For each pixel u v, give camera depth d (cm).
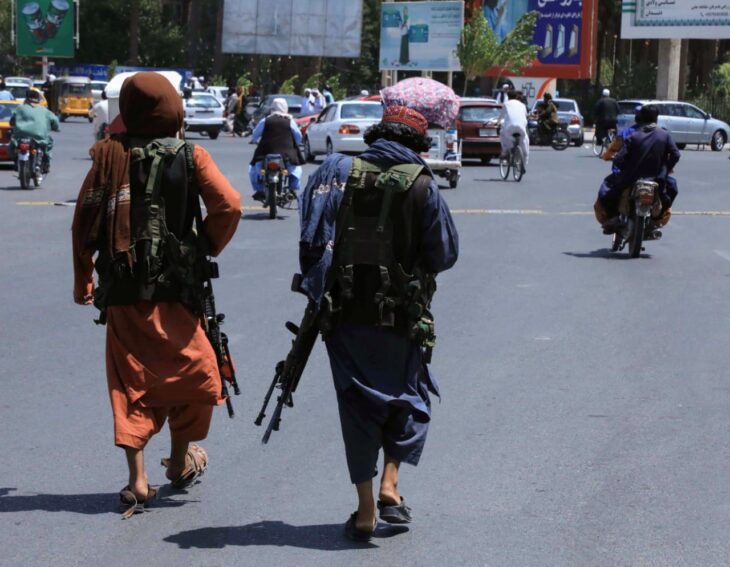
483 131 8106
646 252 3741
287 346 2258
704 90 16750
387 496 1266
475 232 4197
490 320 2545
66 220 4375
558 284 3053
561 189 6116
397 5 14788
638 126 3609
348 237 1233
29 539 1273
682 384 1994
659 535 1298
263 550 1246
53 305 2684
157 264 1284
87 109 15500
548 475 1507
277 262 3394
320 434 1692
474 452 1605
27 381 1978
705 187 6425
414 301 1234
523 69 14475
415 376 1249
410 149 1264
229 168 7125
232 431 1705
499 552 1245
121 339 1297
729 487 1464
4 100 6812
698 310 2697
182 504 1392
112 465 1541
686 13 12988
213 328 1341
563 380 2014
